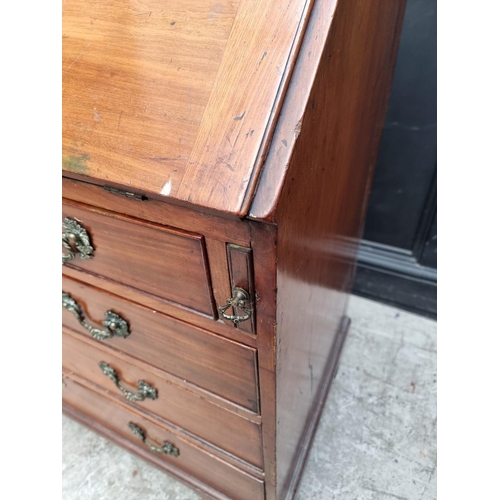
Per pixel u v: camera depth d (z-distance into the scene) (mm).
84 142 424
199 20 411
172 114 398
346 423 1003
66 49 464
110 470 945
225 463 739
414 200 1117
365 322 1242
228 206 356
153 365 660
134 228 461
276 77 370
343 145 576
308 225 487
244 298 435
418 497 870
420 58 931
